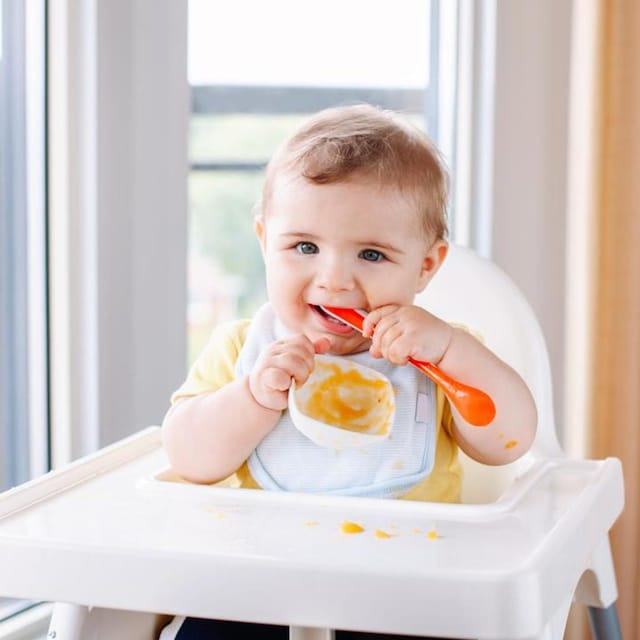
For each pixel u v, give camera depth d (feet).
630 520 4.81
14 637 3.67
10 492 2.55
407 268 2.93
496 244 5.23
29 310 3.95
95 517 2.42
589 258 4.78
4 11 3.82
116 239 3.90
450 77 5.34
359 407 2.88
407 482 2.85
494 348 3.51
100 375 3.87
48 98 3.76
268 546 2.20
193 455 2.84
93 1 3.70
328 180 2.84
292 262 2.91
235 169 5.58
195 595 2.12
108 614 2.73
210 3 4.94
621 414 4.80
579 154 4.87
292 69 5.35
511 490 2.66
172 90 4.08
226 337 3.22
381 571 2.03
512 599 1.99
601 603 3.42
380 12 5.43
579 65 4.85
